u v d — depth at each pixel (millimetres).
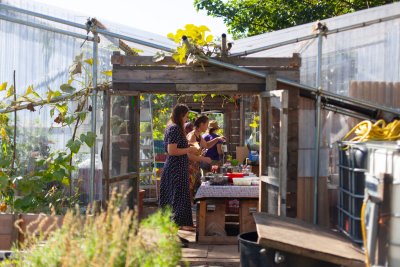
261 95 7336
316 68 7535
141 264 3213
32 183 7566
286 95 6406
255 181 8492
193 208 11422
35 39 7883
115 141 7508
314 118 7355
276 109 6766
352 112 7434
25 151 7973
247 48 8656
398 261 4680
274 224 5227
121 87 7387
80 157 8406
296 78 7332
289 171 7273
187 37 7234
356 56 7445
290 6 20000
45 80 7910
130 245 3176
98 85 7633
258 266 4703
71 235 3330
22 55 7883
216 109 20922
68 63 7930
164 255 3312
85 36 7422
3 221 6410
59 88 7914
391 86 7398
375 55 7406
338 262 4582
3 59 7879
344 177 6438
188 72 7391
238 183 8312
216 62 7234
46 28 7465
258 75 7270
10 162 7730
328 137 7414
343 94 7473
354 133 7246
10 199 7684
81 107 7836
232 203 8922
